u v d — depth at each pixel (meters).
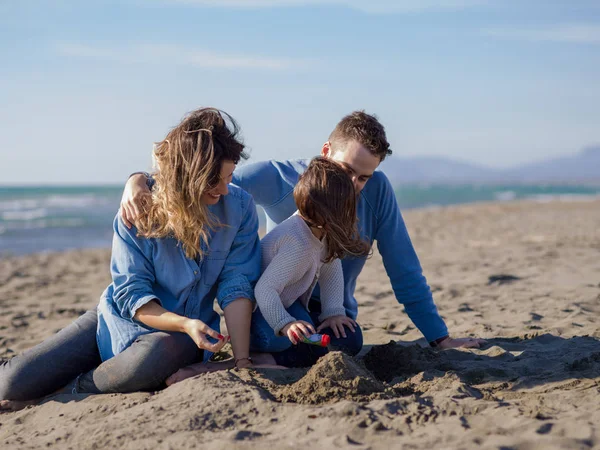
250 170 3.23
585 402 2.21
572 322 3.92
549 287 5.51
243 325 2.71
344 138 2.80
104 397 2.58
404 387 2.44
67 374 2.72
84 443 2.08
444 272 6.96
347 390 2.34
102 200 43.38
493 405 2.18
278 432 2.02
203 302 2.84
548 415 2.09
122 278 2.70
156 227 2.66
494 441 1.87
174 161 2.53
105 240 16.62
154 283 2.79
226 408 2.21
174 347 2.60
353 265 3.22
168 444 1.98
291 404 2.23
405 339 3.75
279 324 2.64
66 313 5.52
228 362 2.77
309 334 2.61
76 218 25.56
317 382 2.38
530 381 2.54
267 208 3.27
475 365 2.81
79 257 11.79
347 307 3.26
